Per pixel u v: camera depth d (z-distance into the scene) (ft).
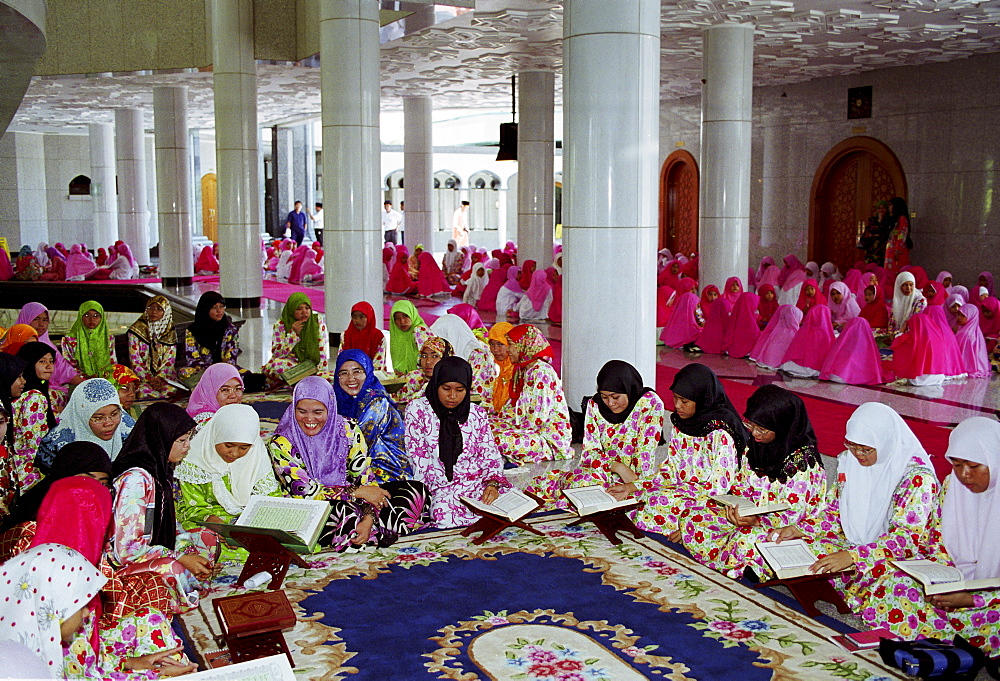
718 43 36.88
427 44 40.68
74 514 8.89
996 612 10.84
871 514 12.32
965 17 34.71
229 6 44.80
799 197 57.47
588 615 12.18
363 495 14.80
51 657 8.16
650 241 21.61
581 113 21.08
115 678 9.73
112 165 80.33
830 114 54.70
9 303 54.54
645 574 13.58
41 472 14.87
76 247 68.80
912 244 48.42
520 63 46.80
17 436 16.02
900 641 10.75
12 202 86.38
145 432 11.97
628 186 21.12
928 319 29.43
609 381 15.71
